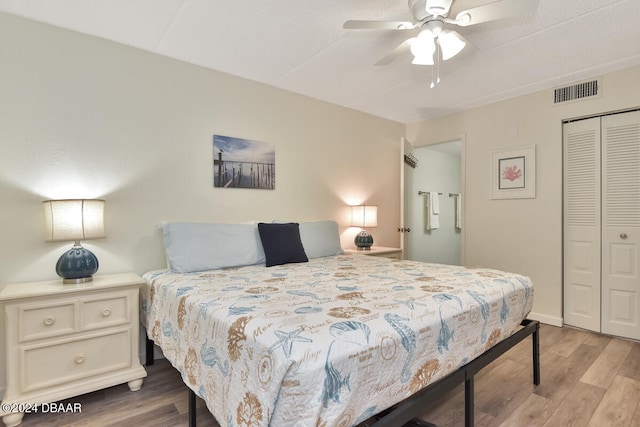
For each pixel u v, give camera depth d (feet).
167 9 6.59
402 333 3.98
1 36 6.53
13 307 5.59
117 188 7.79
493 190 12.14
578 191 10.36
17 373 5.62
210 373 4.41
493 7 5.39
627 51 8.35
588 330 10.15
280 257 8.49
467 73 9.66
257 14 6.79
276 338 3.50
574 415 5.81
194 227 8.04
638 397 6.39
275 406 3.16
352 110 12.86
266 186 10.34
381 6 6.56
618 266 9.64
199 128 9.02
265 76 9.82
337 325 3.81
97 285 6.37
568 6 6.45
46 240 6.59
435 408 6.10
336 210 12.33
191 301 5.25
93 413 5.92
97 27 7.20
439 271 7.25
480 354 5.29
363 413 3.52
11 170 6.61
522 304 6.40
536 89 10.92
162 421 5.68
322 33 7.52
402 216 13.52
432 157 17.94
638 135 9.29
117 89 7.80
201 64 8.99
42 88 6.92
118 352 6.56
